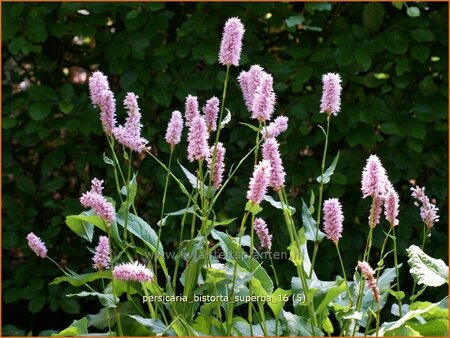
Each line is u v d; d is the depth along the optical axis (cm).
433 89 253
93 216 193
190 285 196
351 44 249
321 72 252
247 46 254
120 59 252
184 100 255
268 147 188
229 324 194
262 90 192
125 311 201
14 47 251
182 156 253
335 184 250
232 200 251
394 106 254
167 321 205
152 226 256
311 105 250
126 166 257
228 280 192
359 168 253
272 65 253
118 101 253
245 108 251
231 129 256
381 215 254
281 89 252
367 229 252
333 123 253
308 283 194
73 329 195
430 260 200
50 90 253
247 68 254
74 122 252
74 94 257
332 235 189
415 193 205
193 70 255
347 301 200
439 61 254
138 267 180
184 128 254
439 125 251
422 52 248
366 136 251
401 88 253
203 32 252
